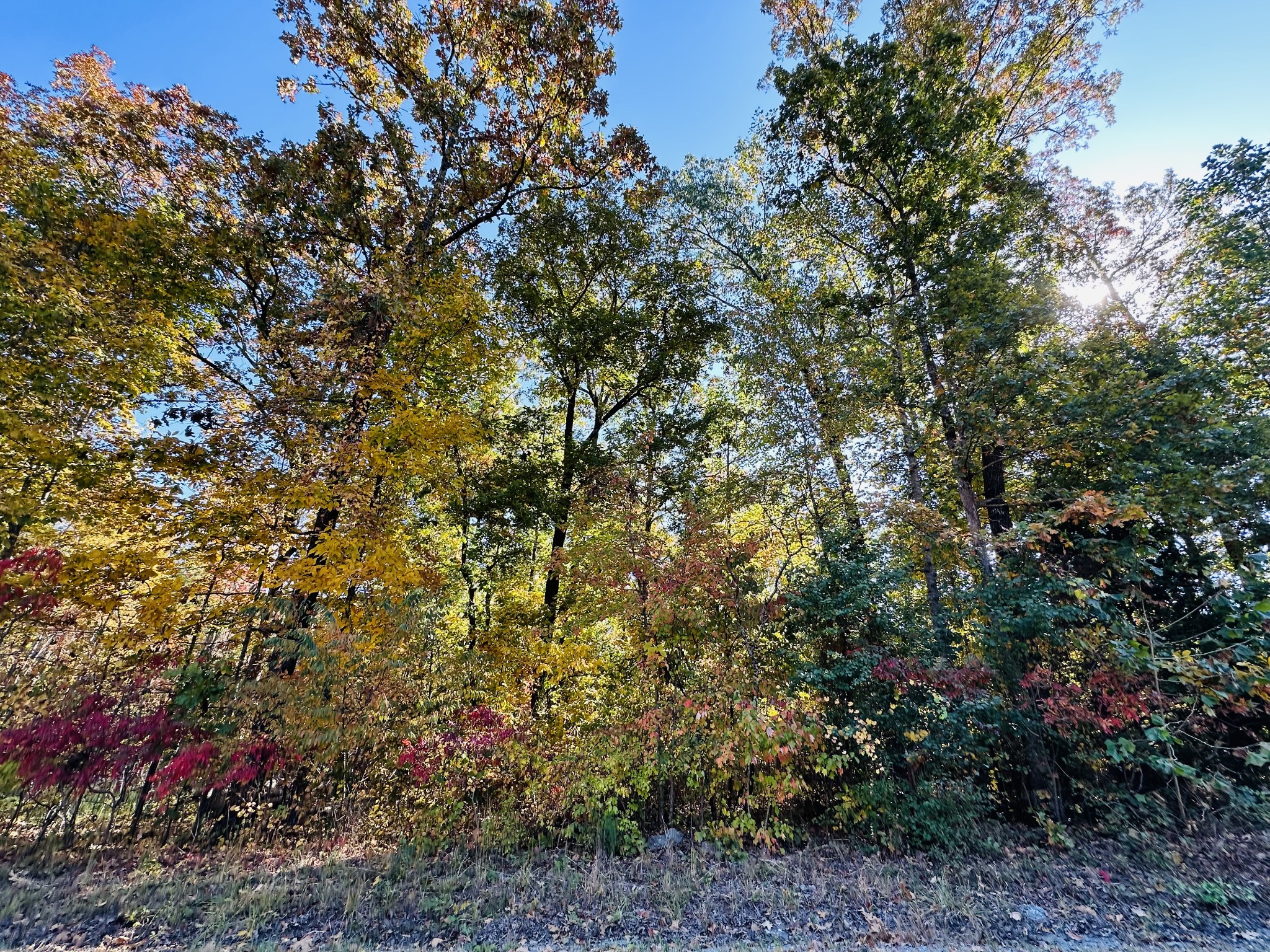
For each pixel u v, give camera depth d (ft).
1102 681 21.53
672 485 40.50
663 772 24.22
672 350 49.21
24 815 20.68
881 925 14.88
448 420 30.50
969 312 33.81
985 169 38.99
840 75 41.11
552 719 27.68
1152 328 33.19
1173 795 22.03
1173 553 27.58
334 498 26.89
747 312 40.75
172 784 19.24
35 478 27.27
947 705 22.48
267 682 21.54
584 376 49.83
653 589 28.17
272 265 33.32
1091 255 39.37
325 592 25.43
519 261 47.98
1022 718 22.38
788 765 22.54
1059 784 23.56
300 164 33.37
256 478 25.75
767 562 31.83
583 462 44.27
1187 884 16.65
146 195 34.24
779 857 20.92
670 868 19.36
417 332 31.42
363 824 22.17
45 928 13.41
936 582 33.06
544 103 45.88
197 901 15.60
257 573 27.22
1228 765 22.59
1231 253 32.40
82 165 30.78
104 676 22.25
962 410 31.94
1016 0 42.45
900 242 39.37
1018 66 44.06
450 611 38.29
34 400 25.25
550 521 42.34
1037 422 29.55
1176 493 25.30
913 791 22.43
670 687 25.99
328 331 28.96
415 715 23.50
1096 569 27.25
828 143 43.78
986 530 33.96
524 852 21.17
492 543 40.75
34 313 23.99
